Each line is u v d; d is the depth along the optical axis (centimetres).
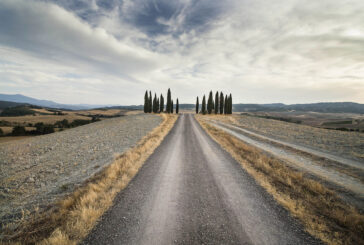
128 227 354
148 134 1670
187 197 486
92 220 366
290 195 497
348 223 364
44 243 305
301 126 2805
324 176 662
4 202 522
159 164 800
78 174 699
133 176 645
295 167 771
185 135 1720
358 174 688
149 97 7100
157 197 484
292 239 321
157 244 309
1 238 326
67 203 428
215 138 1561
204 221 377
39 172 800
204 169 735
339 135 1809
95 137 1686
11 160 1077
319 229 348
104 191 507
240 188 547
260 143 1361
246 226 359
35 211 421
